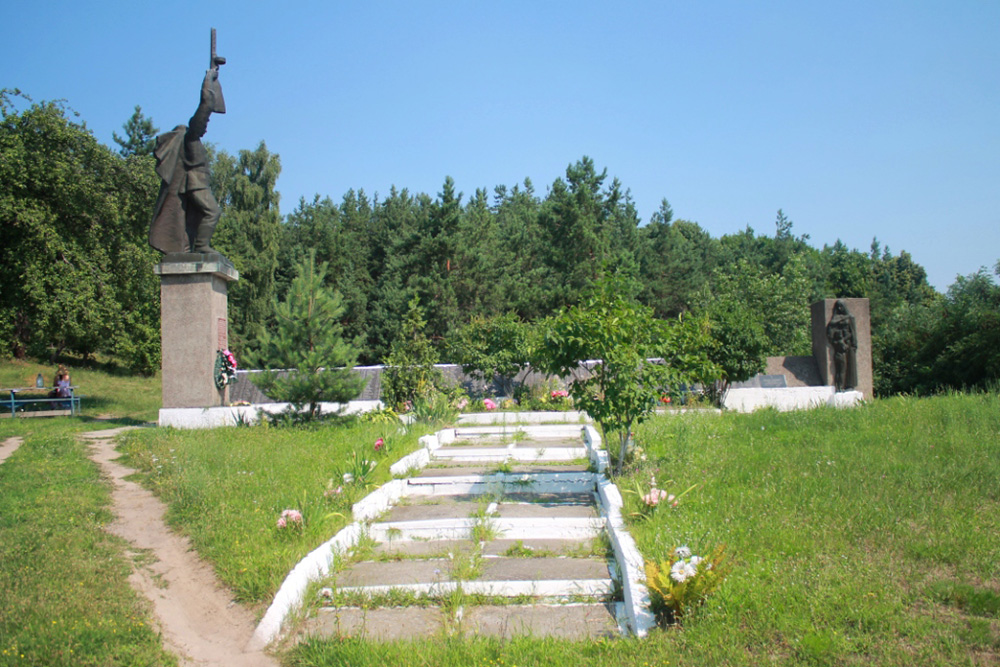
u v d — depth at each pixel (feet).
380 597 21.09
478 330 67.00
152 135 132.16
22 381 96.17
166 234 53.01
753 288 129.90
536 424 50.44
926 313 100.58
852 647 15.51
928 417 39.52
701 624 16.84
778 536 21.81
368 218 220.84
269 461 36.40
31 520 27.12
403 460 36.55
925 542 20.85
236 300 140.67
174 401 51.34
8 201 66.28
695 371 34.17
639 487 27.04
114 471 36.60
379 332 143.64
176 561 24.29
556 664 16.01
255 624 19.63
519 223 189.37
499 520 27.40
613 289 32.89
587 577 22.12
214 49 53.06
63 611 19.26
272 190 169.78
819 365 70.54
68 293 68.18
